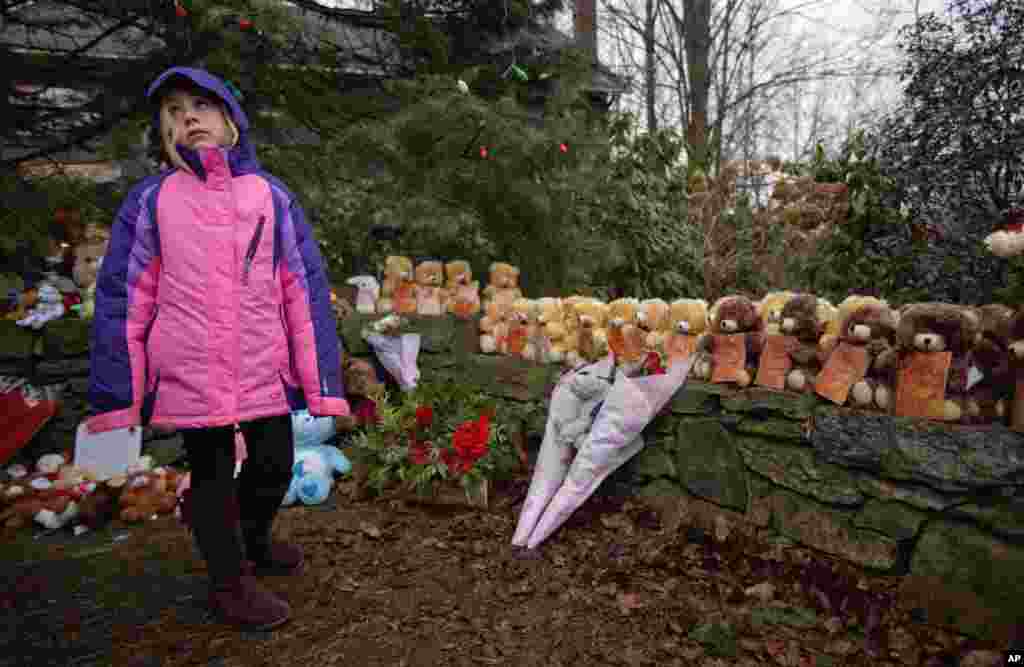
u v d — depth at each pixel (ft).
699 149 20.25
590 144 14.38
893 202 12.87
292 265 6.96
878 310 7.32
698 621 6.82
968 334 6.42
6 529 9.42
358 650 6.28
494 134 12.84
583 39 28.45
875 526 7.00
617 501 9.97
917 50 12.29
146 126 11.91
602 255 15.44
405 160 13.57
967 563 6.23
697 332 9.49
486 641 6.50
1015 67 10.85
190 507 6.50
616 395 9.09
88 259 12.84
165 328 6.15
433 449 10.30
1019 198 11.10
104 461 11.23
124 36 12.39
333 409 7.00
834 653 6.23
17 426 11.12
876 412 7.11
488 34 16.16
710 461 8.87
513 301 13.20
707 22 39.93
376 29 15.16
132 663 6.01
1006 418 6.34
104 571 8.09
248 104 12.42
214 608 6.83
